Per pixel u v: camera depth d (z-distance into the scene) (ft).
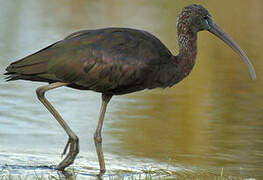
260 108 57.06
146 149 44.37
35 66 37.58
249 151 44.60
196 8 40.88
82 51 37.73
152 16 104.99
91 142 46.39
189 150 44.50
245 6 114.83
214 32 41.65
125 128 49.96
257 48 84.48
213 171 39.73
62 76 37.68
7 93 59.47
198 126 50.80
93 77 38.04
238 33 93.76
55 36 85.81
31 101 57.11
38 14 103.14
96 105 57.00
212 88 64.59
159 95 61.67
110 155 43.01
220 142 46.78
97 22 98.07
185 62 40.50
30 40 82.38
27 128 49.14
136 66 38.32
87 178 37.27
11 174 37.11
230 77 69.51
